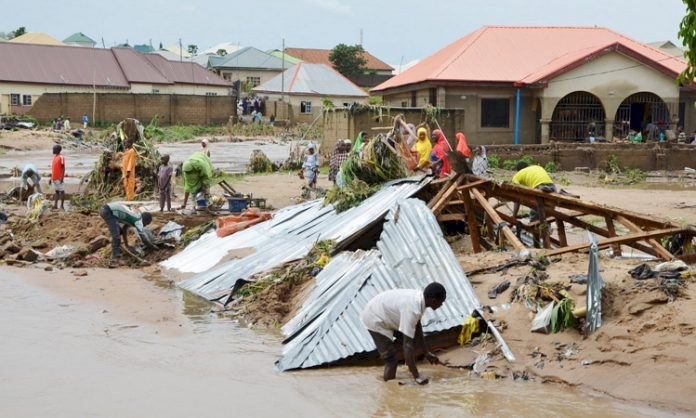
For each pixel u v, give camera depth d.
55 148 21.89
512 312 9.28
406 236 10.72
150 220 15.80
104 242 16.28
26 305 12.03
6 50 67.56
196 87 77.88
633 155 35.34
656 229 11.12
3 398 8.10
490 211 11.37
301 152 35.75
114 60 73.06
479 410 7.60
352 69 96.56
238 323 11.12
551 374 8.31
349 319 9.48
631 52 38.47
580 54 39.06
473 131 38.75
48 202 21.19
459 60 39.75
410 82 40.28
